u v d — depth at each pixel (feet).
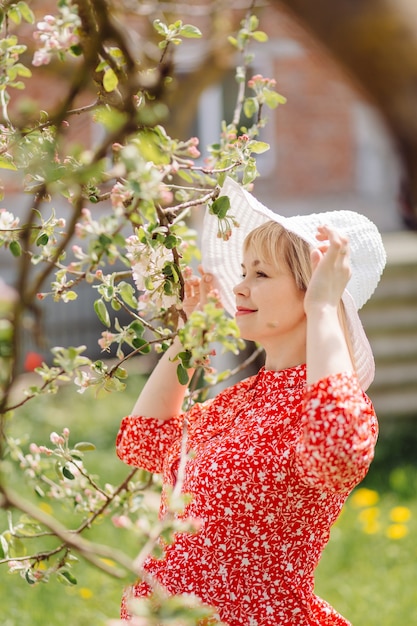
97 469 21.07
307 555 7.47
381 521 18.06
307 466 6.77
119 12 11.30
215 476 7.29
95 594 13.80
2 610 13.26
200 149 40.63
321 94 46.32
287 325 7.84
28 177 7.15
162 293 8.08
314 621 7.46
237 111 9.50
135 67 5.73
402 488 20.35
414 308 25.07
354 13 3.38
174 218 8.24
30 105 5.41
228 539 7.29
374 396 24.99
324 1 3.42
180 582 7.31
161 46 7.60
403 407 25.13
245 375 20.57
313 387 6.85
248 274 8.08
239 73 9.73
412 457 23.06
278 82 45.44
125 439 8.71
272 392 7.75
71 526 16.33
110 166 6.64
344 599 14.44
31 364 19.89
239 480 7.22
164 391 8.66
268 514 7.23
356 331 7.84
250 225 8.98
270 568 7.30
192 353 6.88
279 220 7.63
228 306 9.20
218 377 9.01
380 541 16.74
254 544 7.28
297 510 7.29
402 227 44.70
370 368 8.11
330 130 46.73
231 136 9.12
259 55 43.52
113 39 5.56
